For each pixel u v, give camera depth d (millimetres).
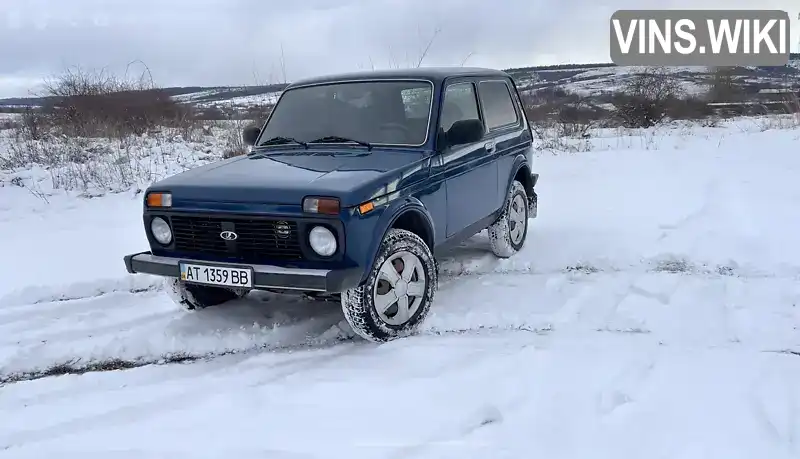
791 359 3801
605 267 5910
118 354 4289
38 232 7582
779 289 5035
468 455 2863
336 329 4582
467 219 5285
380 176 4113
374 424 3154
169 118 15148
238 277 3959
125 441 3102
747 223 6973
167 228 4309
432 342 4207
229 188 4051
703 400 3305
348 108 5098
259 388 3629
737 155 11969
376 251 4039
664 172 10648
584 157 13008
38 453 3016
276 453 2928
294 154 4836
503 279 5625
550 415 3191
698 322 4457
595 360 3820
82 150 11977
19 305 5297
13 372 4086
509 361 3830
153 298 5406
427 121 4797
